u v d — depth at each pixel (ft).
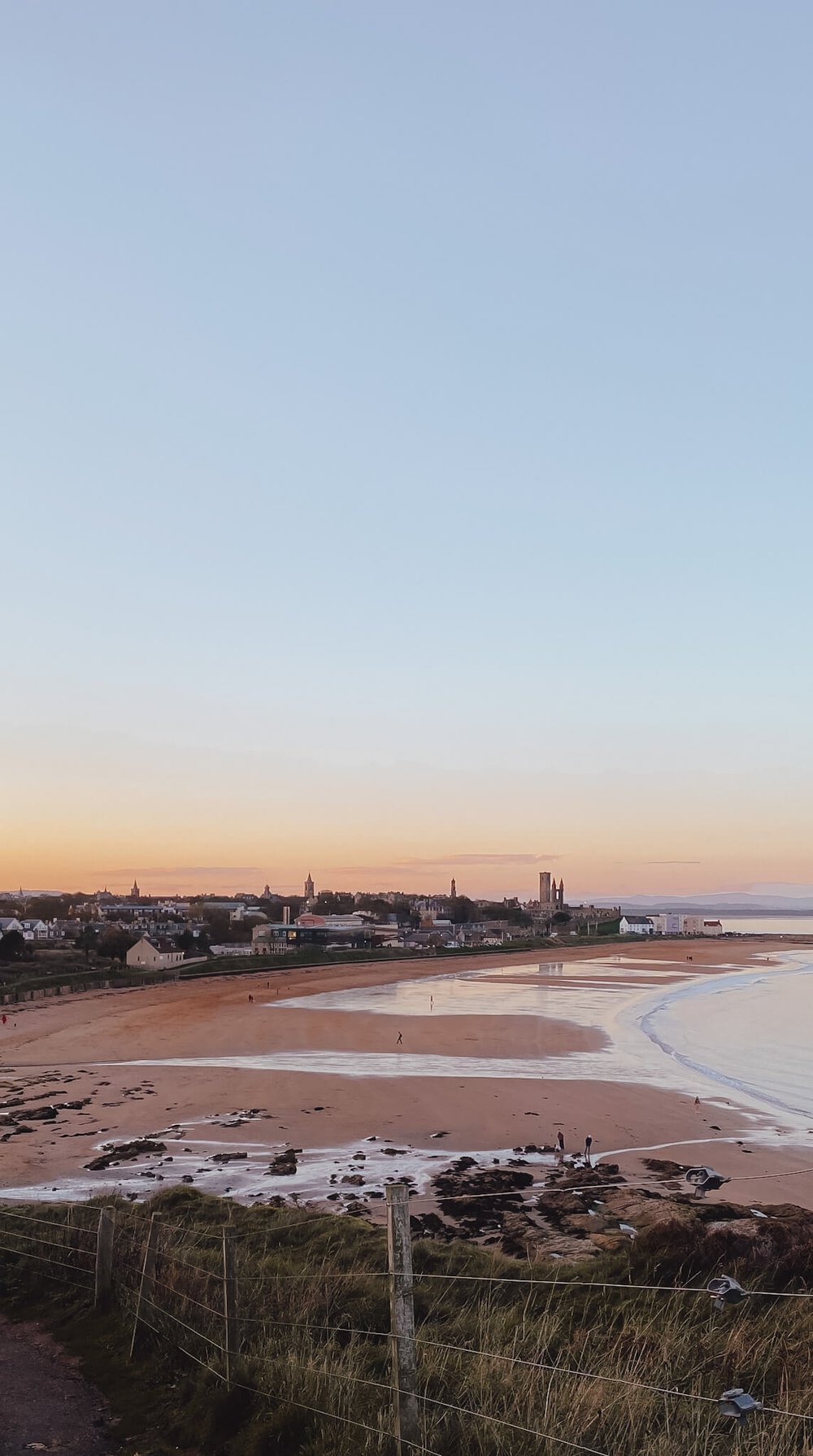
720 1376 30.68
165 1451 27.86
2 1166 102.37
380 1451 24.48
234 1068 169.58
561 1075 161.17
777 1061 183.11
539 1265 52.13
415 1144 111.65
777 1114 130.82
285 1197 89.35
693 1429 25.85
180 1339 35.17
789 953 652.48
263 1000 305.32
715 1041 210.79
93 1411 30.94
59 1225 53.78
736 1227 51.70
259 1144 112.37
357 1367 30.60
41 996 312.91
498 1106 133.08
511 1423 25.40
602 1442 24.84
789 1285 43.42
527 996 319.47
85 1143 113.60
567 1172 98.27
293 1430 27.04
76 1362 35.58
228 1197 88.48
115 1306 41.01
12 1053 196.54
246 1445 26.89
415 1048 192.24
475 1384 28.50
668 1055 187.01
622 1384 28.32
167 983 377.50
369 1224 66.13
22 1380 33.76
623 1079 157.28
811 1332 35.14
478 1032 218.59
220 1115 128.57
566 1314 40.04
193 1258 47.93
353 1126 121.39
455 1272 50.08
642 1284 44.62
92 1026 240.73
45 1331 39.50
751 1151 109.19
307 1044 200.75
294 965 467.52
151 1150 109.40
